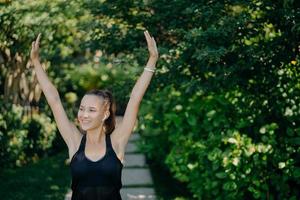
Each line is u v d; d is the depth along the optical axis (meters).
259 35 5.23
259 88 5.45
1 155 8.02
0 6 6.02
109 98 3.31
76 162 3.23
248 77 5.25
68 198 7.00
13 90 8.84
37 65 3.52
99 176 3.18
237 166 5.39
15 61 8.59
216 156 5.47
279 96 5.47
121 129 3.34
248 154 5.33
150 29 5.77
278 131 5.63
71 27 6.77
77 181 3.22
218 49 4.78
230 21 4.77
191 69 5.53
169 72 5.45
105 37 5.86
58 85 10.92
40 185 7.63
